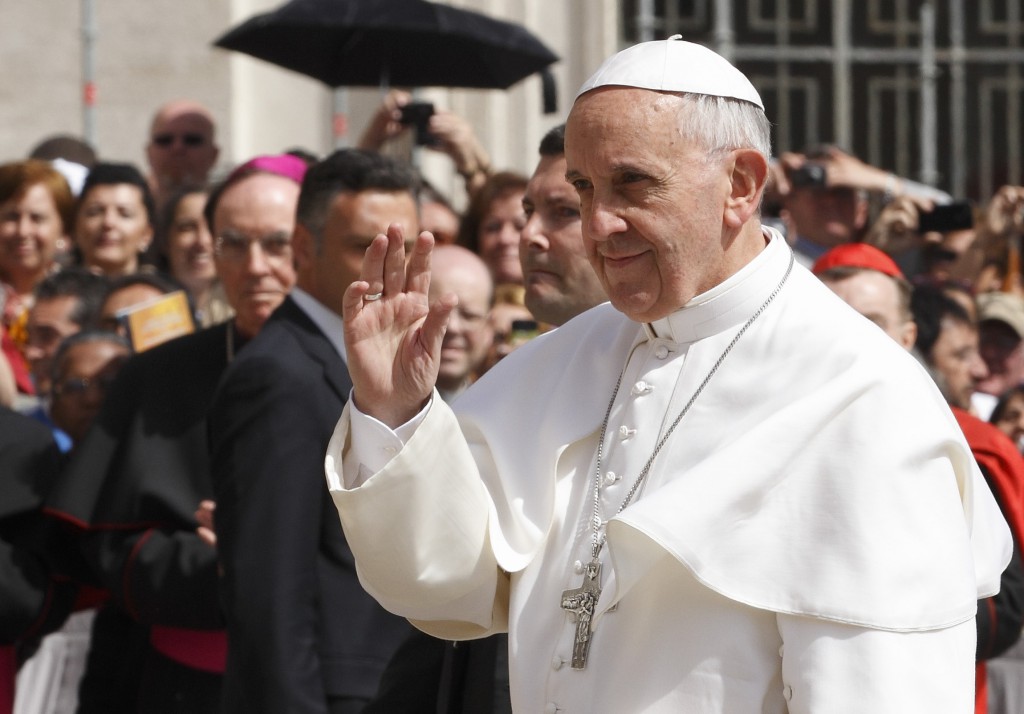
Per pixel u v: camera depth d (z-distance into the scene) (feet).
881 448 29.45
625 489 31.94
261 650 43.27
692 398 31.76
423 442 30.94
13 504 54.75
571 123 30.73
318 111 122.93
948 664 28.71
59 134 120.88
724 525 29.50
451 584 32.35
